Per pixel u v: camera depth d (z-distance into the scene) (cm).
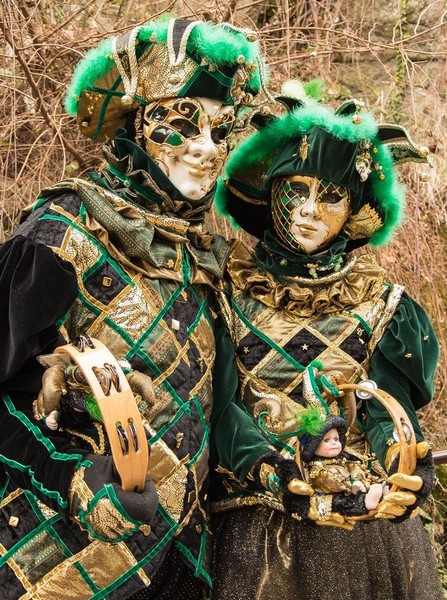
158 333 225
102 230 221
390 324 250
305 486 213
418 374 246
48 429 204
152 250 230
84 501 193
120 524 190
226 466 237
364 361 247
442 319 387
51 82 365
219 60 225
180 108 227
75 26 364
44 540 211
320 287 251
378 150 250
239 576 238
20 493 214
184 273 237
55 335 207
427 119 423
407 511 214
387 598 240
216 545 245
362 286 252
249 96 241
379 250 381
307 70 393
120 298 222
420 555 250
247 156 258
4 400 208
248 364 248
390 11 459
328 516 213
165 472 221
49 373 201
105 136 252
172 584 229
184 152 229
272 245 251
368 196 256
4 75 345
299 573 238
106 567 212
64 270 205
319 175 240
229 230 361
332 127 238
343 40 433
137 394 220
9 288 205
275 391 245
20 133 373
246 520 243
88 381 191
